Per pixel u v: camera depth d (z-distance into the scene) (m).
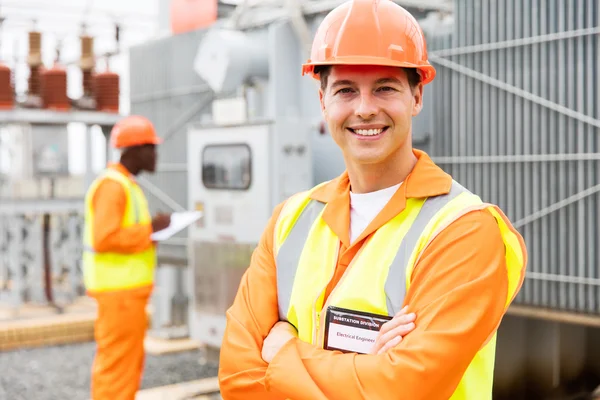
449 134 4.22
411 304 1.49
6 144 7.63
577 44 3.63
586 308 3.68
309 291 1.65
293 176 4.72
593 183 3.62
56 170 7.47
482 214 1.50
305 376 1.52
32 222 7.62
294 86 4.93
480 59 4.04
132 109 6.46
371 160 1.54
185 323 6.91
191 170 5.20
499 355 3.98
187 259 5.84
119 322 4.19
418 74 1.59
